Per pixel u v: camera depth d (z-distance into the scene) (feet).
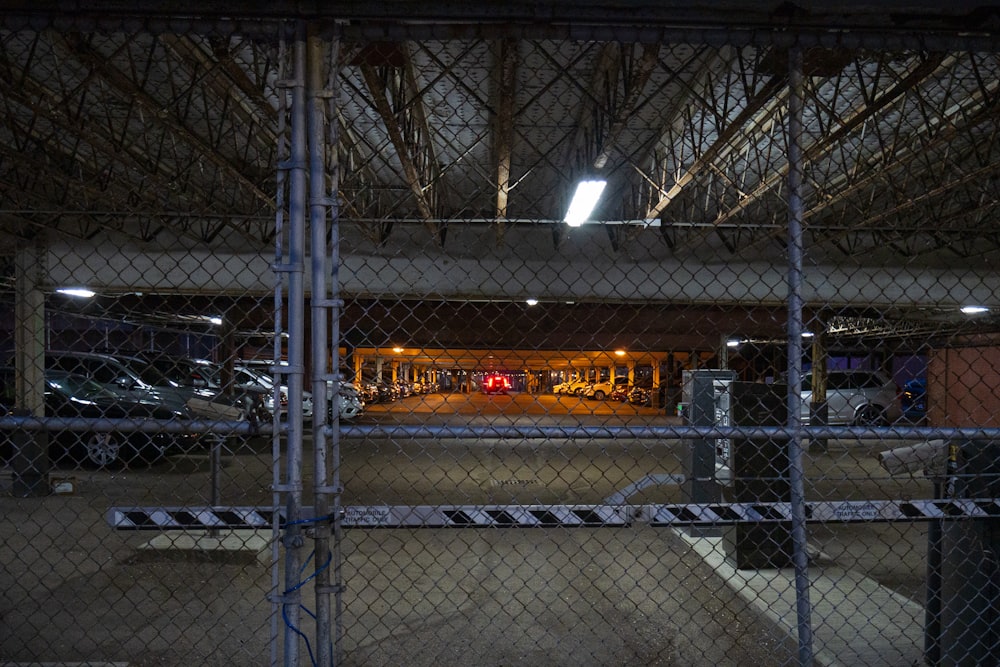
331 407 9.50
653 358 117.29
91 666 13.82
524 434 9.90
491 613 17.74
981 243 46.21
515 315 69.26
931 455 13.43
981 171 29.73
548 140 35.24
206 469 41.91
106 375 41.88
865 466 45.03
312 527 9.15
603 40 9.11
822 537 25.80
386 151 37.60
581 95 29.55
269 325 63.82
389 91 28.91
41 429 9.53
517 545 24.50
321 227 8.93
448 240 46.03
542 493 34.94
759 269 46.62
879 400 67.36
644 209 42.09
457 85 28.27
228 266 44.01
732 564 21.31
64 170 34.09
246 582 19.92
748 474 20.75
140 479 37.32
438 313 69.31
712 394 24.80
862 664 13.89
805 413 59.88
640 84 21.57
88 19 8.81
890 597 17.44
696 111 31.01
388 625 16.85
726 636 16.19
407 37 8.96
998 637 11.58
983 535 11.73
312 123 8.93
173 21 8.87
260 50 20.93
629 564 22.08
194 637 15.79
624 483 38.27
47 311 40.91
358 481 38.09
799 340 9.74
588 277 46.68
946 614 12.59
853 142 35.40
